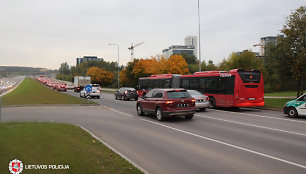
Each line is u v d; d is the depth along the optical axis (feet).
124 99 93.20
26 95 118.01
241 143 25.76
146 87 95.45
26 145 22.33
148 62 182.29
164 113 40.63
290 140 26.94
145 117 46.52
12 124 32.53
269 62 75.36
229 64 166.30
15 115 47.21
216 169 18.04
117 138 28.40
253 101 55.77
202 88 64.75
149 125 37.37
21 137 24.99
